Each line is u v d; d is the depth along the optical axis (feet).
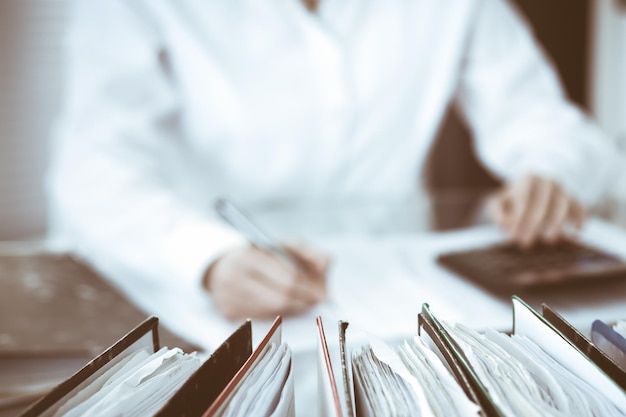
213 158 4.29
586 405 0.99
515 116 4.33
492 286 2.34
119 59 3.76
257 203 3.84
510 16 4.67
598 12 7.59
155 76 3.89
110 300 2.32
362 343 1.21
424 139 4.64
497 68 4.47
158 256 2.69
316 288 2.37
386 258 2.81
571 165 3.77
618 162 4.02
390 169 4.58
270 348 1.16
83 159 3.43
